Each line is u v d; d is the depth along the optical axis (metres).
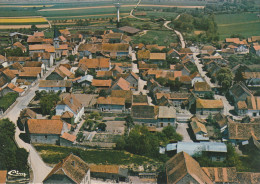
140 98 177.50
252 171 126.31
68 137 141.62
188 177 105.12
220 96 197.25
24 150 127.56
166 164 119.88
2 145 129.12
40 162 128.50
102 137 147.38
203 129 150.25
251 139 140.25
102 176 120.69
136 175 121.94
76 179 106.25
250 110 172.62
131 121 159.75
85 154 135.00
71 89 196.25
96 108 173.75
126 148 139.88
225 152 130.50
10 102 177.25
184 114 174.38
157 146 140.62
